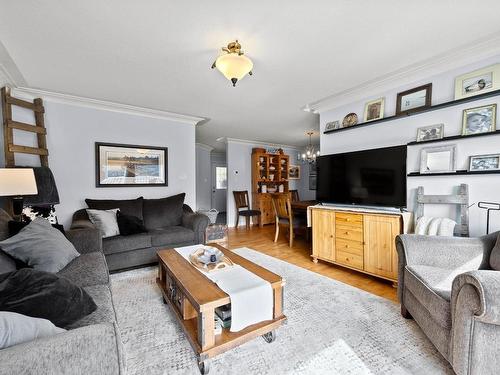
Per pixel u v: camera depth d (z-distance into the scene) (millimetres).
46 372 582
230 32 1827
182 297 1612
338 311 1941
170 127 4027
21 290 943
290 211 4000
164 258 2012
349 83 2764
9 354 576
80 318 1074
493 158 2062
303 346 1521
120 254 2695
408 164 2646
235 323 1387
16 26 1717
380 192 2719
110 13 1605
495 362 1071
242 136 5820
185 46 2008
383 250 2500
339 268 2996
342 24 1742
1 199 2611
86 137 3324
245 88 2896
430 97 2445
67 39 1891
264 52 2109
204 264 1832
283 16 1652
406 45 2020
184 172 4172
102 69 2395
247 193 6301
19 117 2840
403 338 1599
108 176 3465
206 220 3283
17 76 2512
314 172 7430
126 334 1653
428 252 1758
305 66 2363
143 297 2189
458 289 1177
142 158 3748
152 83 2732
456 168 2279
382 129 2879
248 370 1329
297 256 3494
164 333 1667
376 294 2266
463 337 1132
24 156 2873
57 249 1649
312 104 3486
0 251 1482
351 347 1511
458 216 2281
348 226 2818
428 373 1301
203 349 1290
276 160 6730
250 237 4809
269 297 1512
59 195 3133
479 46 2027
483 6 1566
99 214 2826
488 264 1652
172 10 1583
